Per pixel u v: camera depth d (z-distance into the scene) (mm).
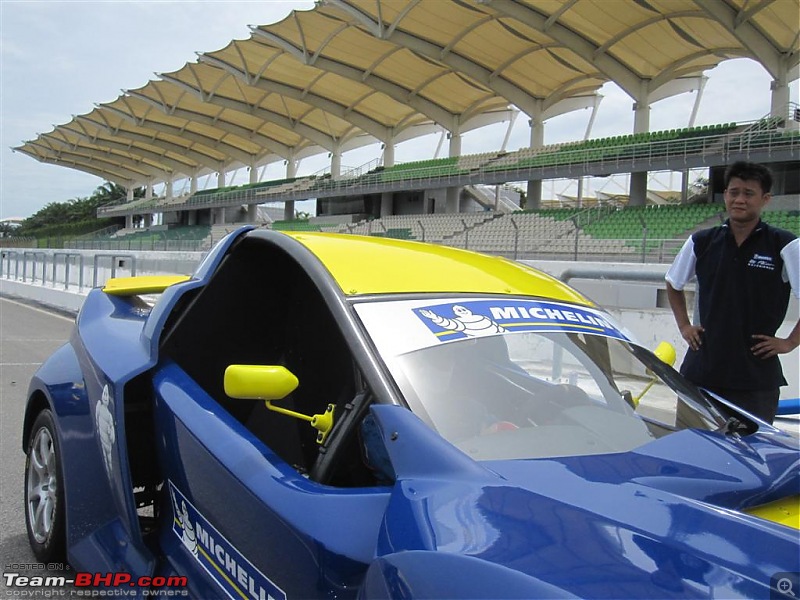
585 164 30453
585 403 2227
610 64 29328
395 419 1883
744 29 23859
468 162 38375
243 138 52344
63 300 17484
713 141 26203
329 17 31109
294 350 3230
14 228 114438
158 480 2961
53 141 66125
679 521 1477
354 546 1699
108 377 2898
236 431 2391
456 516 1533
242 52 36719
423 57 33781
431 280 2463
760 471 1896
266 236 2801
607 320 2736
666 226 25172
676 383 2568
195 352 3090
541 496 1592
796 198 23344
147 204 70375
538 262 12695
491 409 2041
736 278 3465
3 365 9031
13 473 4715
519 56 31328
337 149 48844
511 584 1275
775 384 3508
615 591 1232
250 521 2074
